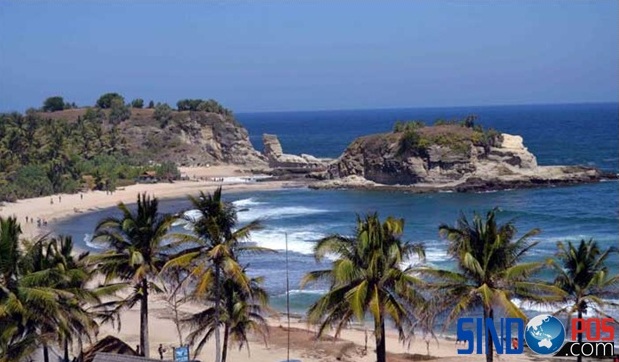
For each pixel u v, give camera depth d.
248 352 46.91
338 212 117.62
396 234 31.48
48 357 36.31
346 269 29.72
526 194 130.25
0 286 29.12
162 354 46.16
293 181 164.38
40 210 123.06
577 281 37.19
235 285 37.12
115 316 54.38
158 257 36.81
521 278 31.05
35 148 158.88
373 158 153.00
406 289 30.23
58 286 33.06
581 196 125.12
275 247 86.62
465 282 30.58
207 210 34.03
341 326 30.52
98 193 143.25
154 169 166.38
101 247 90.62
